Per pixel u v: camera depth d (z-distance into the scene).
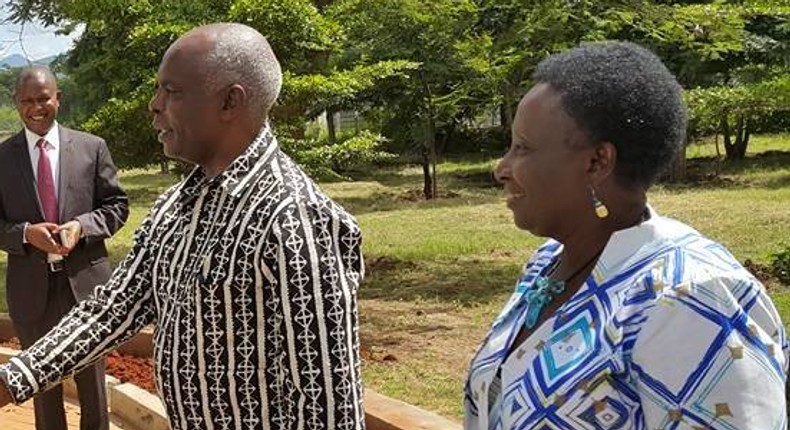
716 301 1.58
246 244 2.36
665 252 1.67
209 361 2.39
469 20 10.73
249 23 8.23
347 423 2.39
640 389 1.61
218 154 2.51
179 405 2.47
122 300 2.65
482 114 18.84
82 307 2.68
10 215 4.79
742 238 11.70
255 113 2.50
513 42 9.35
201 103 2.46
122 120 8.27
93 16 8.34
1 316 7.35
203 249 2.42
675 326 1.59
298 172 2.51
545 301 1.83
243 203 2.40
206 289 2.38
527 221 1.82
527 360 1.75
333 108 17.75
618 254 1.71
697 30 8.93
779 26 16.69
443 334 7.45
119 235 14.29
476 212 15.74
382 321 7.98
